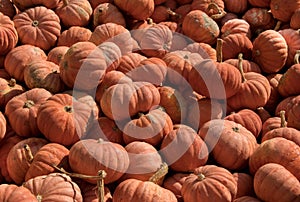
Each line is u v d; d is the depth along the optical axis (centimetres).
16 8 294
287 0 289
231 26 293
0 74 265
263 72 277
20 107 236
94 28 288
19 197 197
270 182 206
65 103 232
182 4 316
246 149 225
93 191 212
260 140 246
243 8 309
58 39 280
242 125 242
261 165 218
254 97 248
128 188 206
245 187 217
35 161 217
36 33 276
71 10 285
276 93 266
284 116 238
